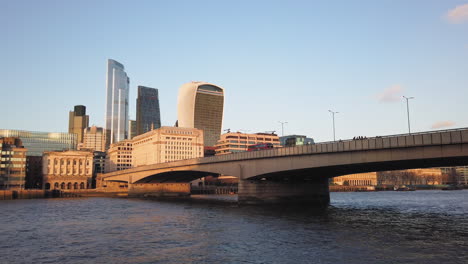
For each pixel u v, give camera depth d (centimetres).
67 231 5203
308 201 9531
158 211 8338
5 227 5700
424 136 5553
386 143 6000
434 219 6222
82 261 3372
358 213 7238
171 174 14012
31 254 3681
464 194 19950
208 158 10575
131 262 3297
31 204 11512
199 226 5500
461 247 3731
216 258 3391
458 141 5188
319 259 3288
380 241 4091
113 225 5809
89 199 15012
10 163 17300
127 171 16850
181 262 3272
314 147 7200
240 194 9075
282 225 5422
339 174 8875
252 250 3700
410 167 7400
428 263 3103
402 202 11762
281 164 7981
